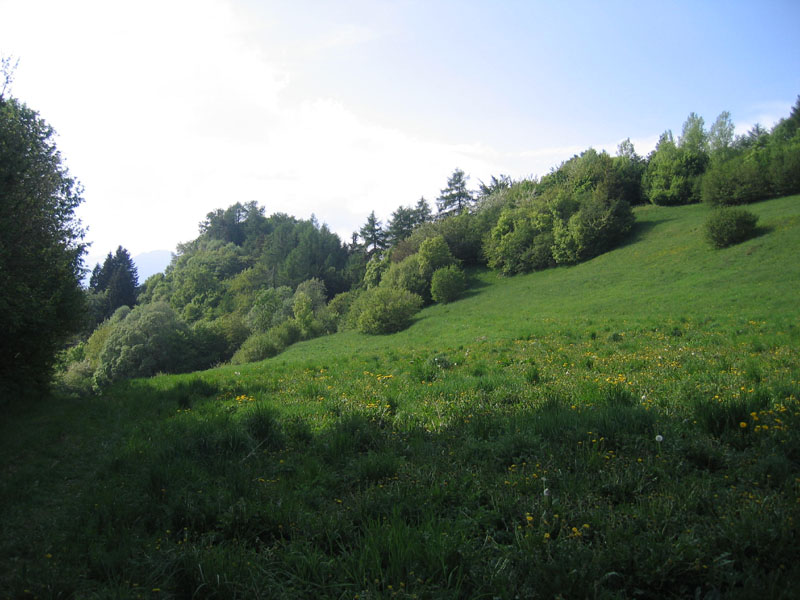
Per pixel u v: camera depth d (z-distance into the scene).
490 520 4.48
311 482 5.75
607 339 18.44
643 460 5.57
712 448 5.71
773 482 4.86
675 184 54.97
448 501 4.95
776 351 12.31
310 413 9.60
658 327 19.70
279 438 7.59
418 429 7.74
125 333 52.12
